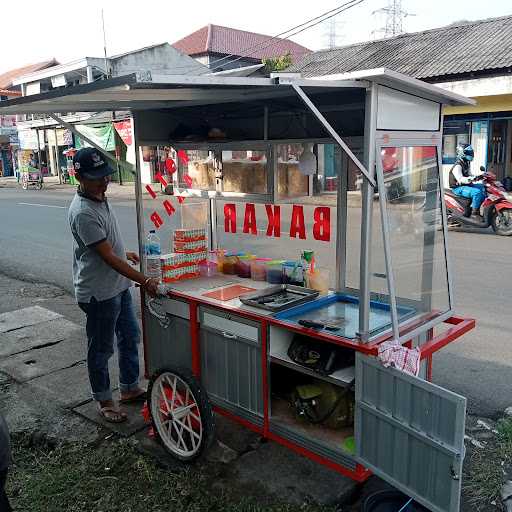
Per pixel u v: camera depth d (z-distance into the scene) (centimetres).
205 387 311
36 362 422
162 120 361
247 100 290
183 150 371
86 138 338
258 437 309
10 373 402
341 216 309
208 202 381
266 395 275
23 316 534
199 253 360
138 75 198
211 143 346
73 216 293
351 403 266
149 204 372
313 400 267
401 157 248
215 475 275
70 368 409
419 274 279
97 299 305
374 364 226
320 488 264
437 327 471
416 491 216
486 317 495
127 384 347
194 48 3194
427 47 1488
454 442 197
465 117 1340
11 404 355
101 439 313
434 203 278
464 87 1251
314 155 305
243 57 3050
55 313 542
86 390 372
